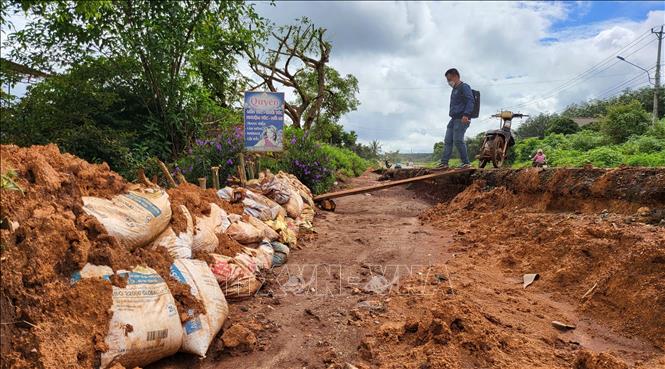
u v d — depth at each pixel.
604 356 2.83
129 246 3.17
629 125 24.83
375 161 42.91
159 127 10.30
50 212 2.70
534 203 6.70
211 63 12.84
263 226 5.59
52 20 9.23
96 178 3.36
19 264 2.41
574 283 4.21
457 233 6.65
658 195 4.76
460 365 2.94
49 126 8.66
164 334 2.85
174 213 3.85
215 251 4.32
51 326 2.41
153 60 9.71
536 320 3.68
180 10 10.15
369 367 3.04
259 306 4.08
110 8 9.02
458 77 9.63
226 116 11.95
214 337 3.33
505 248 5.43
